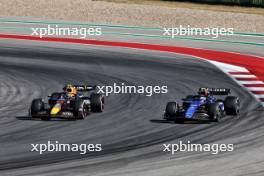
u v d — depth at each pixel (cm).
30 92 8600
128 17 15500
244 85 9169
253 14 15875
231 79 9619
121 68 10388
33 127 6562
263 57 11712
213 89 7000
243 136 6166
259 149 5709
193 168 5119
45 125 6644
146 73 9975
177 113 6712
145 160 5356
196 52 12062
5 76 9712
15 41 12850
